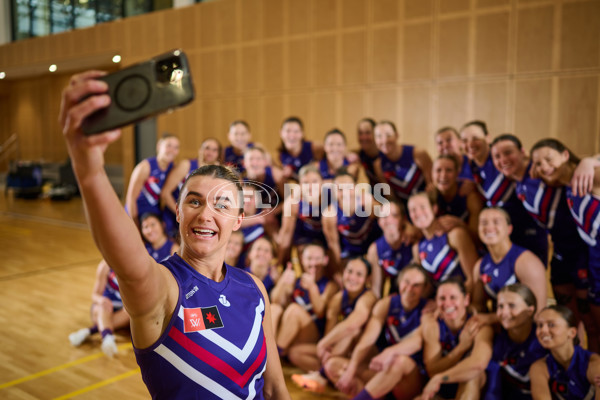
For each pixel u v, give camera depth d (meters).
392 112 7.11
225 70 9.01
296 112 8.17
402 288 3.53
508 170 3.47
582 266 3.37
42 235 9.05
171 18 9.78
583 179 3.17
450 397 3.24
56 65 12.92
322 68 7.80
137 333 1.12
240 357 1.21
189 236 1.24
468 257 3.49
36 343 4.50
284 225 4.42
